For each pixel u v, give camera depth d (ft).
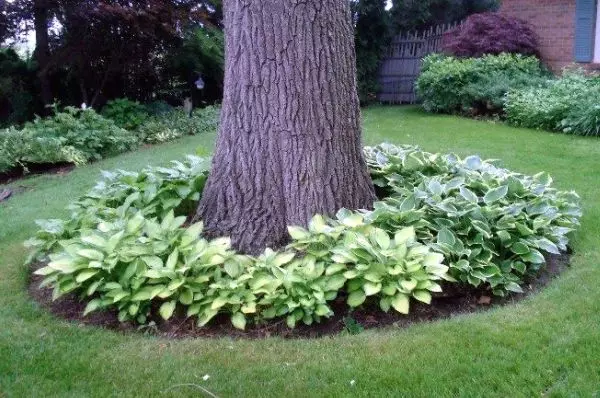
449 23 62.59
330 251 10.85
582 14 37.70
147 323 10.51
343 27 12.31
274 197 12.18
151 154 28.96
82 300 11.37
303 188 12.09
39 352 9.29
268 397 8.10
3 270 13.32
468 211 12.35
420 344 9.31
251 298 10.24
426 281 10.29
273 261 10.83
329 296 10.30
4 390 8.25
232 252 10.98
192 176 14.42
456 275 11.42
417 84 39.86
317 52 11.91
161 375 8.67
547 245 12.21
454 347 9.16
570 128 28.30
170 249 11.09
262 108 12.00
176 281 10.25
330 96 12.17
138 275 10.42
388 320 10.56
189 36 38.47
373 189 13.57
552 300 10.73
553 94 31.35
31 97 41.75
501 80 35.06
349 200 12.61
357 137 12.93
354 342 9.54
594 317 9.83
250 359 9.11
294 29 11.75
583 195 17.62
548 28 39.45
